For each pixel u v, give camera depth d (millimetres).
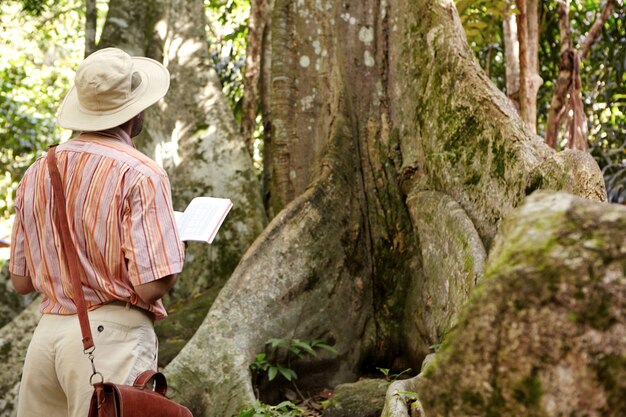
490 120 5520
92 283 2873
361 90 6711
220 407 5090
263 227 6965
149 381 2971
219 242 6902
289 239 5836
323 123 6766
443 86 6035
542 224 1577
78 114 3059
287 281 5688
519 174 5078
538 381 1511
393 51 6641
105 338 2846
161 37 7504
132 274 2838
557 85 8477
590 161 4320
